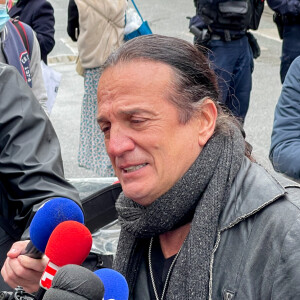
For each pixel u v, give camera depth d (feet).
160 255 4.45
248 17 16.21
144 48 4.06
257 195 4.00
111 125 4.05
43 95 10.98
